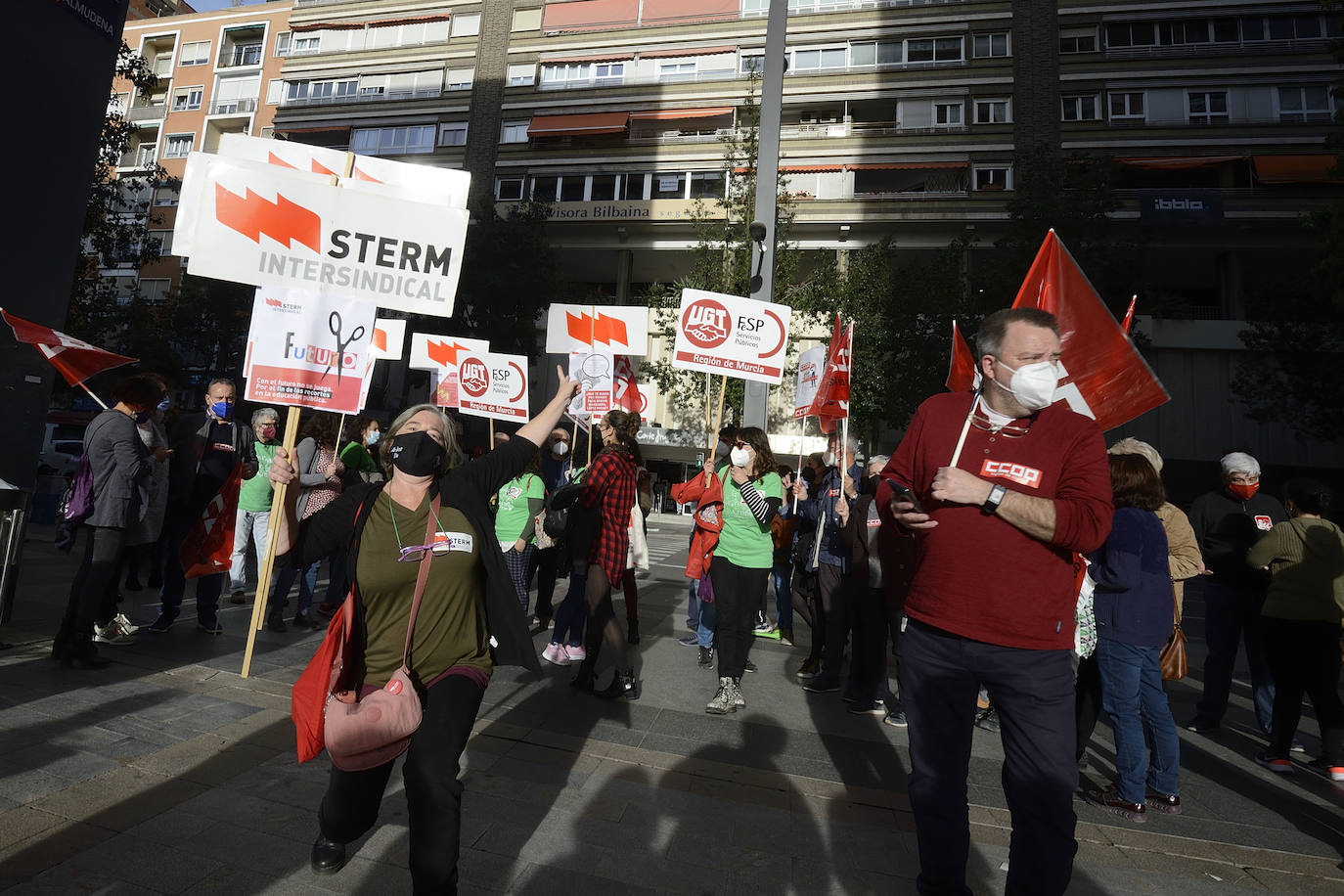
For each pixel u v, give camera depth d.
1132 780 3.52
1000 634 2.09
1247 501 5.09
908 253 29.12
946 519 2.20
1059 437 2.16
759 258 8.09
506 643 2.29
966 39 29.16
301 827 2.70
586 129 31.22
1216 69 27.17
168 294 32.19
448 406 8.11
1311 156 25.98
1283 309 22.41
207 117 39.03
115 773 2.98
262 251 4.13
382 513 2.29
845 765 3.80
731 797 3.28
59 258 5.73
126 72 17.70
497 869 2.51
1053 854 2.01
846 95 29.59
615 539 4.77
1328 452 26.08
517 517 5.32
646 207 29.97
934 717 2.21
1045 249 4.24
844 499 4.93
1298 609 4.26
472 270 25.81
